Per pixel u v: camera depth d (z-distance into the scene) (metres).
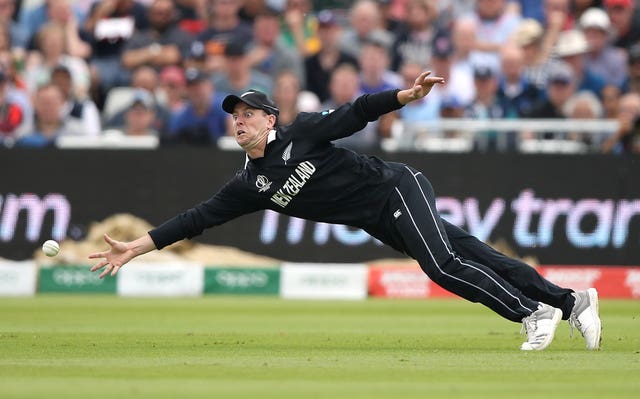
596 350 24.16
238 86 59.66
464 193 51.12
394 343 26.58
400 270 50.53
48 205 51.84
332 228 51.53
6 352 23.30
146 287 50.84
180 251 51.97
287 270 50.62
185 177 51.84
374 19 62.38
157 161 51.84
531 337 23.95
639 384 17.48
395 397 15.55
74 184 51.84
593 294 24.19
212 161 51.81
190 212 23.81
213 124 56.31
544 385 17.27
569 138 54.53
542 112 57.16
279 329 31.66
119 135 58.66
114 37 63.66
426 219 23.28
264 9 62.19
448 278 23.44
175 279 50.84
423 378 18.28
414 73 59.09
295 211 23.56
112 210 51.84
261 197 23.38
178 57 62.94
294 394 15.80
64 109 59.44
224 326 32.75
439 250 23.28
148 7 64.50
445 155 51.12
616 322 34.56
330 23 60.94
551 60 60.44
